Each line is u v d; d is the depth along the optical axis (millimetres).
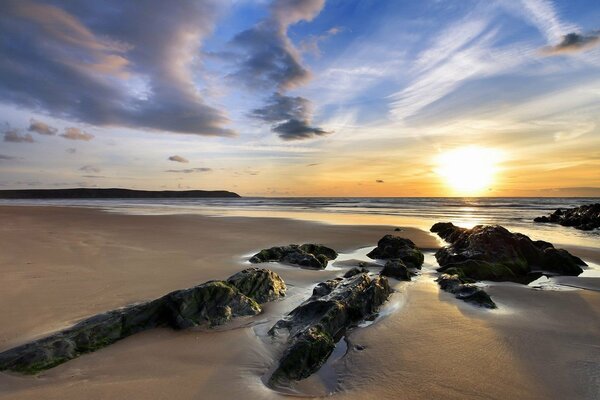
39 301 8328
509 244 13336
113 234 20141
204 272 11352
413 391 4996
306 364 5633
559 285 10898
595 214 29500
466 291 9219
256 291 8797
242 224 26750
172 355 5969
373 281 8781
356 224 27203
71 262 12414
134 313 6941
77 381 5121
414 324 7414
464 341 6578
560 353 6090
